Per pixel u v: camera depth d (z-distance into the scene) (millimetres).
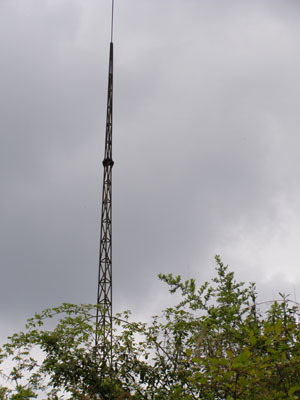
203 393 9281
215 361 7184
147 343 10906
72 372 9781
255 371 7277
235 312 10977
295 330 9102
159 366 10469
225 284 12055
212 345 9781
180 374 10047
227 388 7746
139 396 9914
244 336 9945
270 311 10289
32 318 10625
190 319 11430
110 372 10094
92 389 9805
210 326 10477
